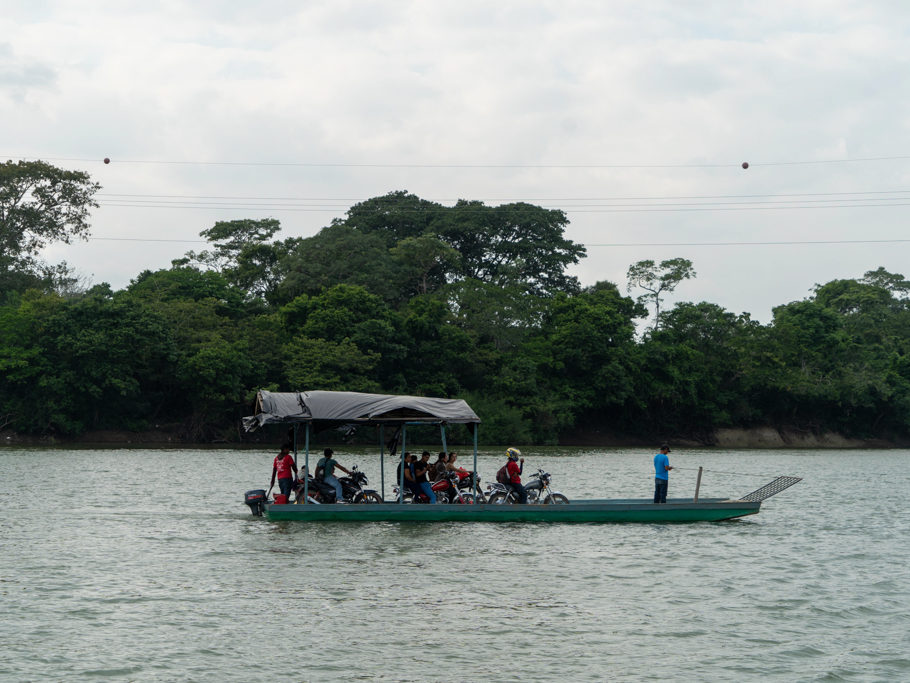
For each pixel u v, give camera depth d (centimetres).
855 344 11588
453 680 1377
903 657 1521
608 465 6141
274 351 8331
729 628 1681
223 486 4038
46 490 3753
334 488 2936
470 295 9262
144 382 8094
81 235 8669
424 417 2911
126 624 1648
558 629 1653
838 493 4375
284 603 1806
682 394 9906
